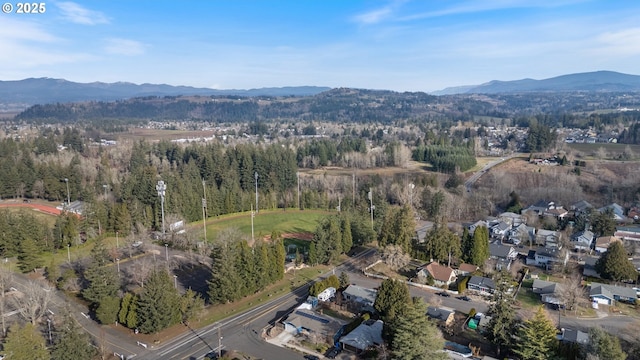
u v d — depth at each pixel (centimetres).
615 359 5388
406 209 10612
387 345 6244
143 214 12262
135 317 6869
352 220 11462
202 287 8588
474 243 9725
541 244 11606
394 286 6938
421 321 5481
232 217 14412
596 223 12038
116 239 11425
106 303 7019
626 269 8800
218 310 7706
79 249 10644
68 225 10712
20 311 7025
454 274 9194
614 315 7688
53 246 10419
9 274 8475
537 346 5616
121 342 6600
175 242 10881
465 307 7950
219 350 6369
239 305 7931
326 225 10512
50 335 6419
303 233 12744
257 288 8388
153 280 7075
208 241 11388
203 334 6894
